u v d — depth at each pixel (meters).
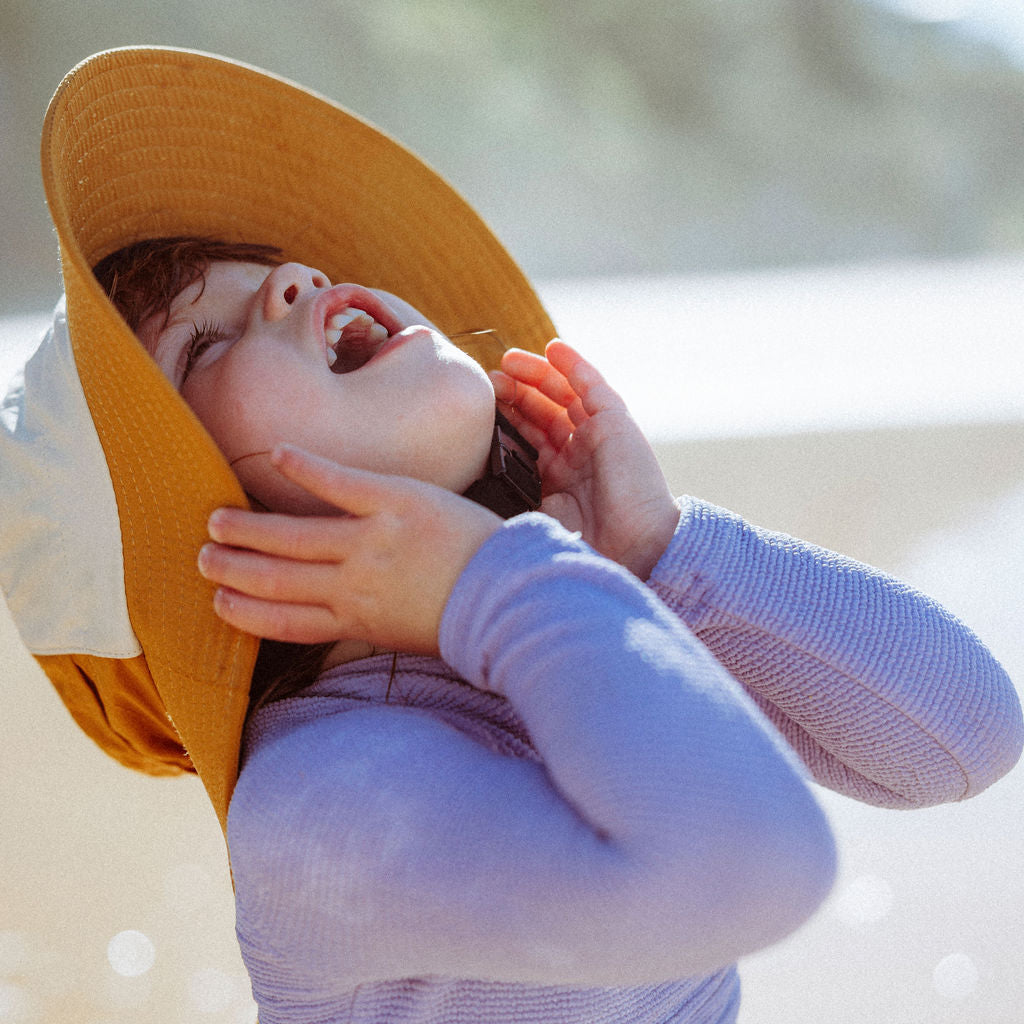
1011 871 1.54
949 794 0.77
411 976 0.63
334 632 0.63
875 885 1.53
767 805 0.52
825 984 1.48
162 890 1.51
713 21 7.46
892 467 1.78
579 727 0.54
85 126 0.73
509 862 0.54
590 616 0.57
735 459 1.75
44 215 5.77
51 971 1.46
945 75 7.70
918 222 7.66
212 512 0.63
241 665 0.65
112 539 0.68
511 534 0.60
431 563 0.61
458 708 0.68
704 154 7.54
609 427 0.81
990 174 7.71
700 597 0.75
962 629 0.78
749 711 0.55
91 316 0.60
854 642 0.74
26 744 1.47
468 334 0.91
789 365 2.01
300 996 0.63
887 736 0.75
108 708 0.78
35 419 0.69
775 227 7.53
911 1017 1.45
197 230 0.84
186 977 1.50
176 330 0.74
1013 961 1.49
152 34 6.70
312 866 0.58
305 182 0.87
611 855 0.52
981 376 1.92
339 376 0.70
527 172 7.36
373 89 7.18
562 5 7.28
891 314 2.36
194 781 1.53
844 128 7.63
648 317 2.38
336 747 0.61
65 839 1.49
